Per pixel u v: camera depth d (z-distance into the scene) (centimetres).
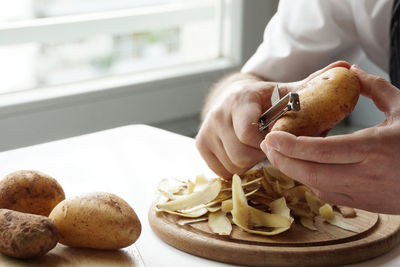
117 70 198
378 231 91
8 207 87
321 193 89
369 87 89
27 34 163
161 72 189
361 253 87
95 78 180
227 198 96
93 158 120
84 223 83
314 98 85
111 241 84
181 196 98
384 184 85
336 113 85
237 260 86
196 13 194
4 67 178
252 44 200
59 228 84
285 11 140
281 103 88
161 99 187
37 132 166
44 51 189
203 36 203
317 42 140
